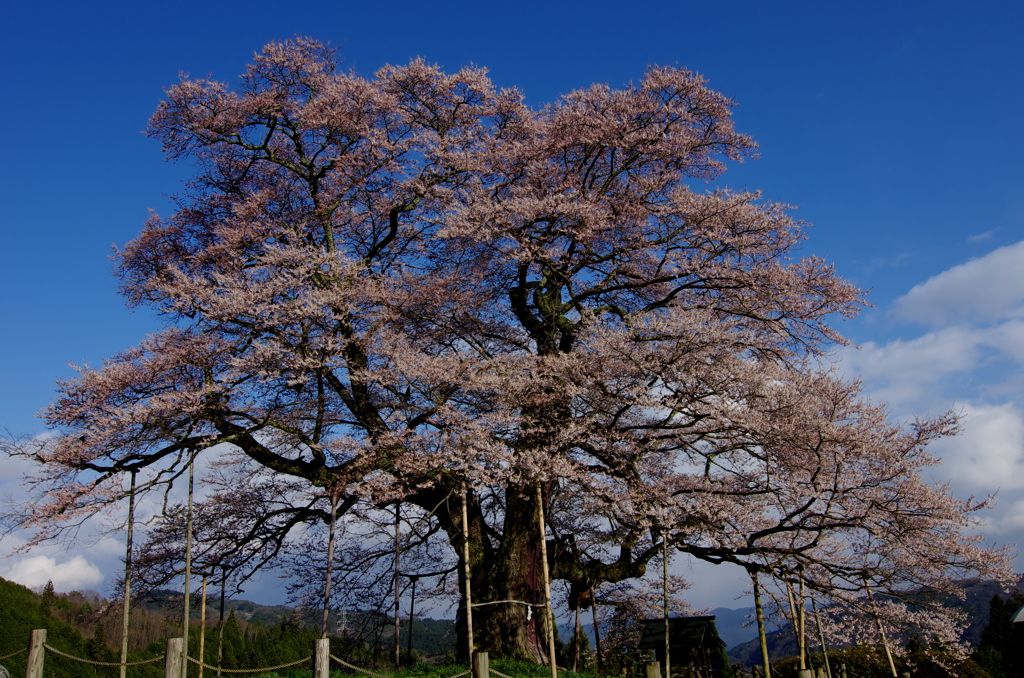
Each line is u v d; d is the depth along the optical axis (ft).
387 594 56.49
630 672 59.06
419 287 55.01
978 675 62.28
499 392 49.75
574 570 51.44
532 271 56.49
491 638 47.24
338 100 55.88
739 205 50.37
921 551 43.91
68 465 41.68
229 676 48.24
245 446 48.98
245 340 48.73
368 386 51.21
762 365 50.08
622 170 56.70
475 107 59.72
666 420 48.08
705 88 56.08
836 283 51.08
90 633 72.74
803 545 48.75
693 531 45.62
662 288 55.77
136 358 47.93
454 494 48.44
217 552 52.90
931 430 46.55
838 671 57.62
